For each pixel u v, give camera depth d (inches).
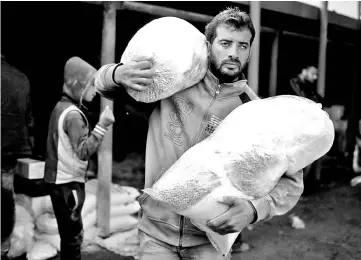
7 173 114.7
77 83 109.6
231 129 47.5
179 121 52.5
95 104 186.5
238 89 52.5
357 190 210.5
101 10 168.6
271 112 47.2
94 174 178.5
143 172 208.2
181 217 51.0
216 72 50.4
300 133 45.5
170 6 168.2
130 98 54.6
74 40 192.4
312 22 226.7
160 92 49.7
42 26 181.2
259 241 144.7
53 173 105.2
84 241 133.2
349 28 250.5
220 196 43.6
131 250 131.4
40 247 125.1
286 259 129.3
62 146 104.6
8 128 115.1
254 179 44.1
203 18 171.2
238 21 48.7
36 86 185.5
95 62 198.7
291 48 277.0
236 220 42.3
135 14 177.0
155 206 52.2
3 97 113.7
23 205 135.6
